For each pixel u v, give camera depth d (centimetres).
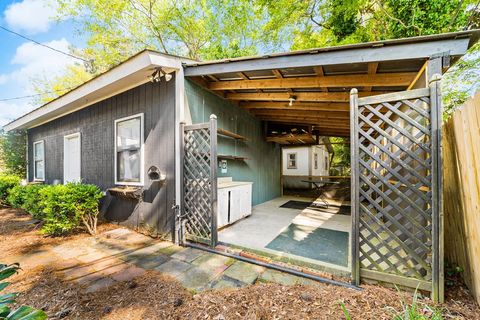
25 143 775
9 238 336
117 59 1003
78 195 344
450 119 204
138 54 292
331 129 697
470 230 172
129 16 867
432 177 172
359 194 199
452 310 158
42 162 660
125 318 154
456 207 196
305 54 251
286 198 749
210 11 912
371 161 200
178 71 314
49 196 333
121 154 409
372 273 194
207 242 288
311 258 252
